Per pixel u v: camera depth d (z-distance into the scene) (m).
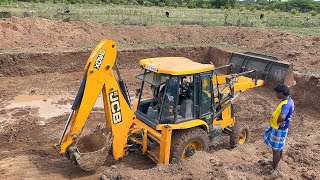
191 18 32.09
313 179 7.42
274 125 6.94
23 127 11.53
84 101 7.20
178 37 23.94
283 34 22.98
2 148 9.85
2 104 13.57
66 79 17.09
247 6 61.88
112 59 7.40
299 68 16.08
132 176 7.38
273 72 12.65
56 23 22.17
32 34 20.14
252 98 15.14
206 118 8.66
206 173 7.45
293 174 7.57
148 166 8.66
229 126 9.91
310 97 13.74
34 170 8.41
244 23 29.31
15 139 10.56
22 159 9.05
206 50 21.81
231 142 9.60
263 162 7.92
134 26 24.17
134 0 51.84
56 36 20.64
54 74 17.66
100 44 7.25
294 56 18.69
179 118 8.11
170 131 7.70
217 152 8.56
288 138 10.07
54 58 17.83
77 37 21.28
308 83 14.00
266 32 23.80
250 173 7.51
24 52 17.28
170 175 7.43
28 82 16.30
